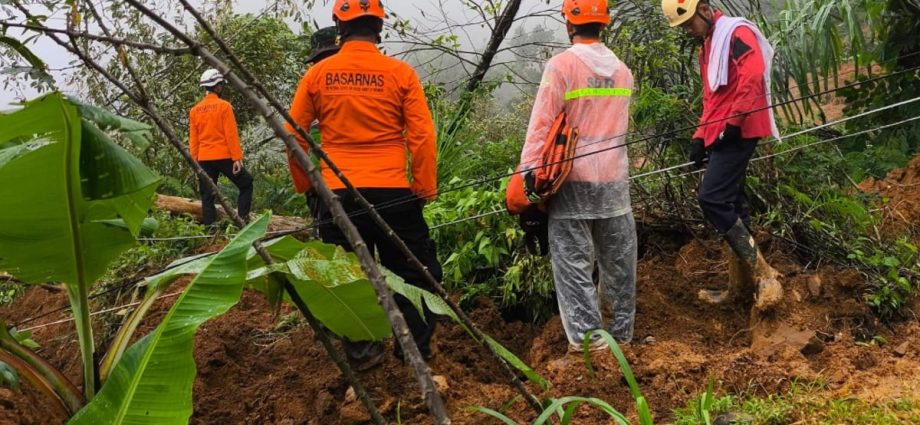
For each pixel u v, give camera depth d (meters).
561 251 4.35
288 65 11.23
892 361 4.18
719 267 5.37
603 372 4.11
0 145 3.19
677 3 4.54
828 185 5.73
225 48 2.04
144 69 9.62
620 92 4.30
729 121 4.39
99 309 5.62
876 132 7.66
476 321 5.14
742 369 3.94
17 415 4.02
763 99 4.44
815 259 5.25
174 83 10.46
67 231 3.10
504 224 5.47
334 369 4.48
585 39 4.32
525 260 5.19
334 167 2.25
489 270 5.60
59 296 6.51
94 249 3.27
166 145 9.65
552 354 4.66
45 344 5.80
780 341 4.35
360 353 4.24
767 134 4.52
